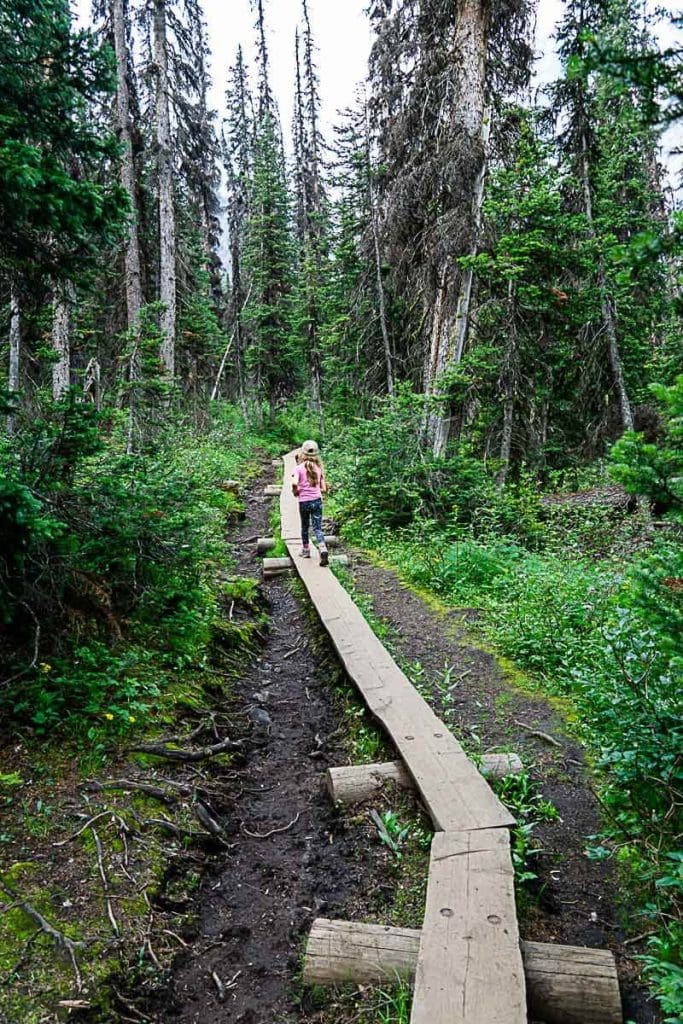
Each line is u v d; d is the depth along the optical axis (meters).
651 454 3.24
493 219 13.40
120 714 4.68
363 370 20.97
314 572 9.25
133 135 19.23
